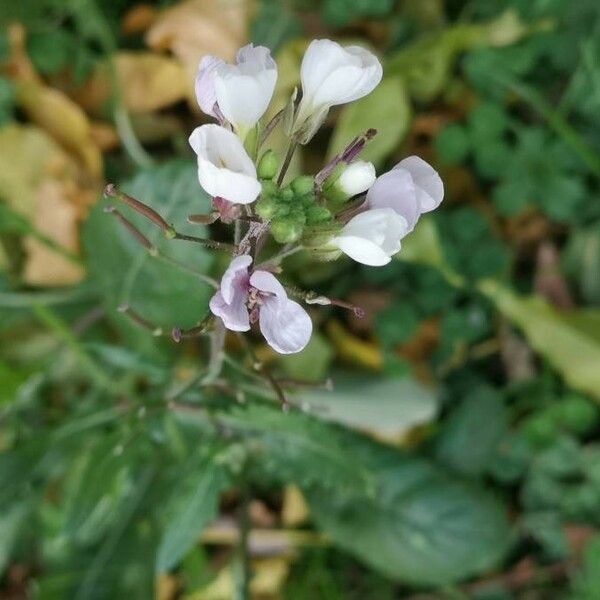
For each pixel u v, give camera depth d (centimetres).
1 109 18
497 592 19
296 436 15
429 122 20
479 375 20
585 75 19
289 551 19
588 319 18
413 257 18
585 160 18
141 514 17
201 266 16
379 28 20
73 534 14
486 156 19
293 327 9
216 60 9
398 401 18
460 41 19
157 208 16
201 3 19
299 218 9
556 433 19
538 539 19
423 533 18
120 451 14
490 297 19
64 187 19
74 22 19
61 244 19
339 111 19
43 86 19
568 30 19
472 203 20
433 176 9
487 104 19
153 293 16
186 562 18
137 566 17
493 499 18
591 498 19
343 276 19
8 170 18
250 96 9
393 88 18
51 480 18
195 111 20
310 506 18
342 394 18
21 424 18
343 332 19
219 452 15
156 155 20
